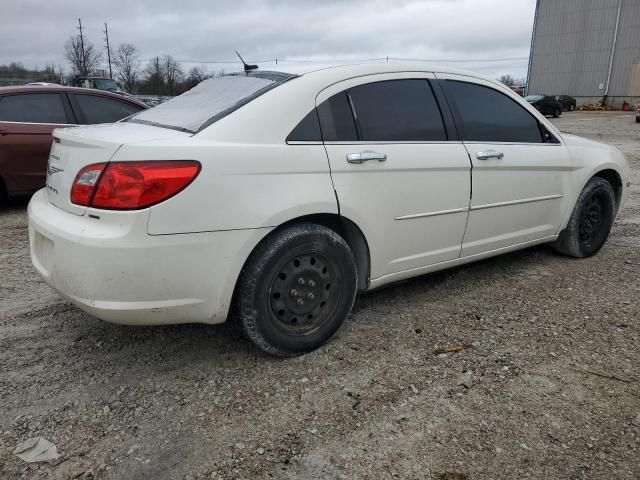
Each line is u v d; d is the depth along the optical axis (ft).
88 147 8.02
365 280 10.19
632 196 24.16
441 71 11.34
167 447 7.16
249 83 9.74
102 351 9.63
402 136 10.28
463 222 11.32
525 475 6.66
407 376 8.84
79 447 7.14
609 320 10.89
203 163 7.81
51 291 12.44
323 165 8.96
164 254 7.64
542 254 15.29
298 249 8.86
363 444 7.22
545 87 151.53
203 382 8.67
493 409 7.95
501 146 11.87
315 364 9.23
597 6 135.85
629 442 7.23
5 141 19.80
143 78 209.05
